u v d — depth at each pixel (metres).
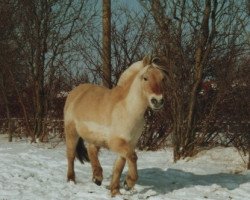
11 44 14.93
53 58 14.24
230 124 10.67
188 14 10.25
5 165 9.57
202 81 10.68
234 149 10.95
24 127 15.38
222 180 8.48
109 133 6.93
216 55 10.67
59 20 14.07
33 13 13.99
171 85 10.42
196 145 10.80
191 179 8.59
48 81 14.42
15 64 14.92
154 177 8.70
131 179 6.94
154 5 10.24
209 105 11.01
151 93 6.48
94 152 7.91
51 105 14.50
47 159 10.51
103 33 12.49
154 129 12.27
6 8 14.85
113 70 12.69
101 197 7.12
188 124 10.55
